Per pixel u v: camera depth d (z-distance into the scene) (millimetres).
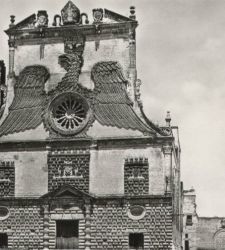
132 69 63344
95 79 63500
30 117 63750
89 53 64375
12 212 61750
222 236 105750
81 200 60281
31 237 60906
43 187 61781
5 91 65750
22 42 66000
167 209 59094
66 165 61688
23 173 62375
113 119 62062
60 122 63094
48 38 65375
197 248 105125
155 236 58875
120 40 64125
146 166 60281
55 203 60781
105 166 61031
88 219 59906
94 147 61562
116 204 60000
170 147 60156
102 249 59469
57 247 60312
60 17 65625
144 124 61344
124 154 60969
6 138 63562
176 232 67938
